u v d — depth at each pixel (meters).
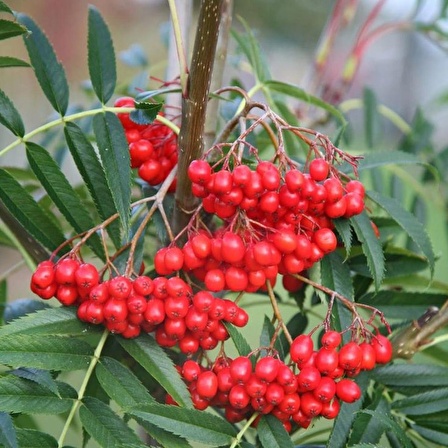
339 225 0.53
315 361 0.50
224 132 0.53
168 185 0.53
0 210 0.56
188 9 0.62
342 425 0.52
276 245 0.50
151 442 0.58
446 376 0.54
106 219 0.54
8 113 0.53
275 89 0.62
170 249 0.51
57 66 0.55
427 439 0.54
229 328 0.51
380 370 0.55
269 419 0.51
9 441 0.47
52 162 0.54
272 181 0.49
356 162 0.54
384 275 0.55
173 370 0.51
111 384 0.50
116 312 0.50
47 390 0.49
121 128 0.53
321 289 0.53
